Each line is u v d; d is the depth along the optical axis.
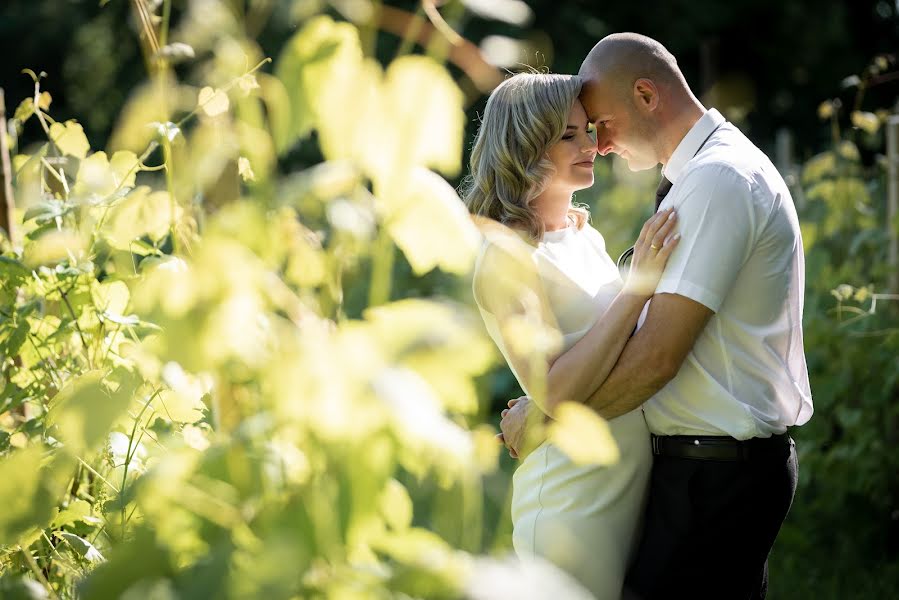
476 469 1.83
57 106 30.50
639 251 4.14
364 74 1.79
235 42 1.76
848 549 7.58
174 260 2.61
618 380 4.06
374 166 1.81
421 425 1.60
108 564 1.81
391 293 9.86
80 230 3.78
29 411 4.09
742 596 4.30
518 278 2.30
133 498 2.70
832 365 7.85
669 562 4.21
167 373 2.72
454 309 1.70
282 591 1.63
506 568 1.74
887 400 7.70
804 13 28.62
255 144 1.79
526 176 4.25
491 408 10.07
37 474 2.16
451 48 1.81
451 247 1.83
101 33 27.88
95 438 1.86
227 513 1.83
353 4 1.78
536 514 4.30
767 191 4.14
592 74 4.57
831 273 8.23
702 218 4.04
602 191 13.01
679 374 4.23
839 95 30.45
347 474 1.75
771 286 4.17
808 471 7.80
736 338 4.17
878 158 8.58
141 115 2.00
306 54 1.77
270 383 1.74
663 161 4.62
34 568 2.71
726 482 4.16
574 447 1.94
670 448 4.28
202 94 2.53
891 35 31.06
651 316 4.06
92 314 3.77
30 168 4.29
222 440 1.94
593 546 4.17
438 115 1.79
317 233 1.92
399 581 1.71
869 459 7.63
